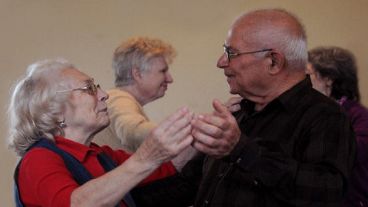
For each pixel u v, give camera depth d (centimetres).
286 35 151
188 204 186
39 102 154
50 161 144
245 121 160
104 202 130
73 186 137
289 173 130
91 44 306
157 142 126
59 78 157
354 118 206
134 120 205
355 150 146
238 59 154
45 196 136
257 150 131
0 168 310
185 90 302
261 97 157
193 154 183
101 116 163
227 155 131
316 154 137
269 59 151
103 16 305
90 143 169
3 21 309
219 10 301
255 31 152
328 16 298
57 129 158
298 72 155
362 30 295
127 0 304
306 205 129
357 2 296
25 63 309
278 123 150
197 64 302
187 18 302
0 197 310
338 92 221
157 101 303
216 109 129
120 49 235
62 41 307
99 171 159
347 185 136
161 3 303
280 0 299
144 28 304
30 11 309
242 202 143
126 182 129
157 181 183
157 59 231
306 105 149
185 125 125
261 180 130
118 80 236
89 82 161
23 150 157
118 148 212
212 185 156
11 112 159
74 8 307
